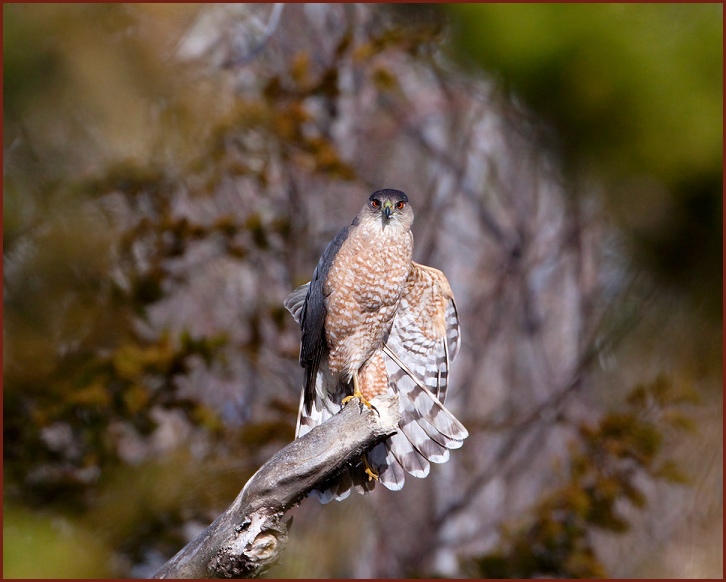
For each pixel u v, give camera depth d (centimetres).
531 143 1675
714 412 1566
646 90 1155
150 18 1323
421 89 1939
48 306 1239
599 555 1647
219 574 636
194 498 1175
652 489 1702
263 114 1359
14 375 1170
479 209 1973
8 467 1132
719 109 1156
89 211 1291
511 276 1961
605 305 1789
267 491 627
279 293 1549
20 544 1031
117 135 1300
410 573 1373
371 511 1661
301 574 1474
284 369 1406
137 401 1176
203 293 1689
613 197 1332
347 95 1514
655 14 1174
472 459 1783
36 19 1219
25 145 1281
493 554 1323
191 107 1342
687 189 1242
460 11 1229
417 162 2030
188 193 1381
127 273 1284
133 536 1144
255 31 1689
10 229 1238
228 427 1266
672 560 1641
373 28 1772
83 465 1162
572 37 1155
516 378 1900
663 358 1566
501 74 1251
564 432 1772
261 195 1541
